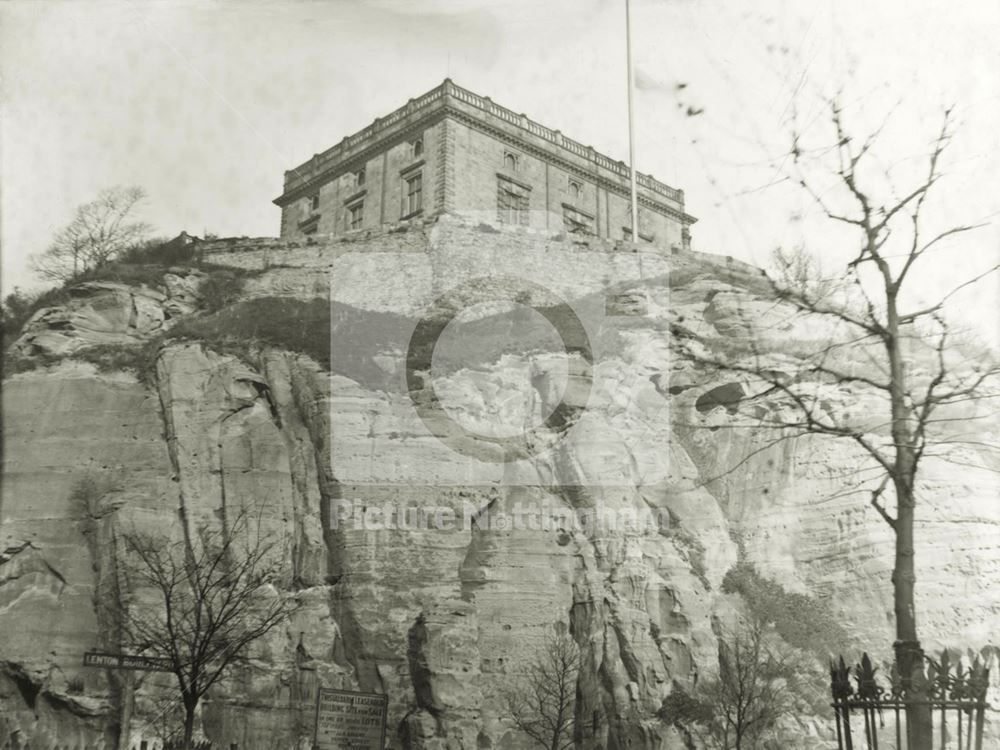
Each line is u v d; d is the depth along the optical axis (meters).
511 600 35.81
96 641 34.81
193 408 38.81
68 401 38.91
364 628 35.44
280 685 34.03
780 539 37.94
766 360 35.12
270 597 35.22
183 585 33.62
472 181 42.12
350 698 24.61
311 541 37.16
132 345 41.28
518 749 33.62
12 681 34.59
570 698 34.12
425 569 36.25
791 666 33.88
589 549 37.31
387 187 43.81
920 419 12.18
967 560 34.19
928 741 9.41
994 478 35.81
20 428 38.47
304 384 39.72
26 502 37.12
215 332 40.84
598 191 45.38
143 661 24.61
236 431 38.56
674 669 35.56
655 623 36.19
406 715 34.12
